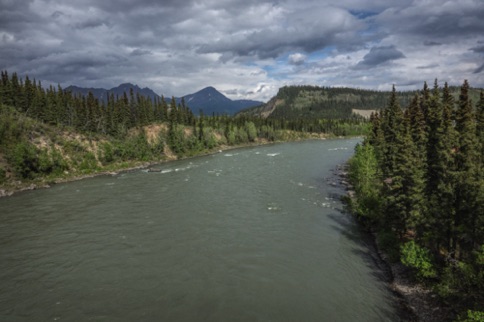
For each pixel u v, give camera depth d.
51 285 32.22
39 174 87.75
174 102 165.88
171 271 34.69
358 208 47.50
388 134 70.12
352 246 40.25
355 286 31.09
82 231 47.03
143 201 62.94
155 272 34.50
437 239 31.06
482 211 27.47
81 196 68.62
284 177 83.69
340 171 91.06
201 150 151.38
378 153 63.75
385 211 40.22
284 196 64.12
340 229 45.97
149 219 51.72
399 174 38.03
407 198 35.91
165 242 42.41
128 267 35.72
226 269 34.91
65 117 128.88
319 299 29.08
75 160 101.06
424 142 51.75
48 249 40.88
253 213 53.59
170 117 162.38
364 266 35.03
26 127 102.00
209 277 33.28
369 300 28.67
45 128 110.12
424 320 25.27
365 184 51.09
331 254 38.12
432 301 27.16
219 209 56.22
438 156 35.25
